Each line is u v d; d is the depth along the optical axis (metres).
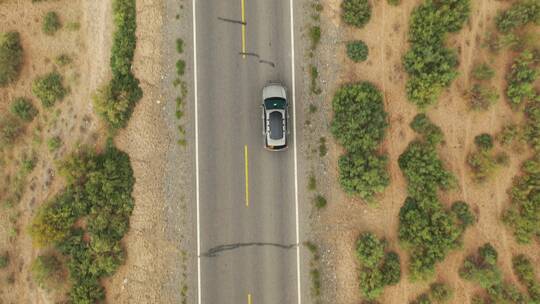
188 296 30.27
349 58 30.38
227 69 30.89
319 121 30.59
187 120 30.75
